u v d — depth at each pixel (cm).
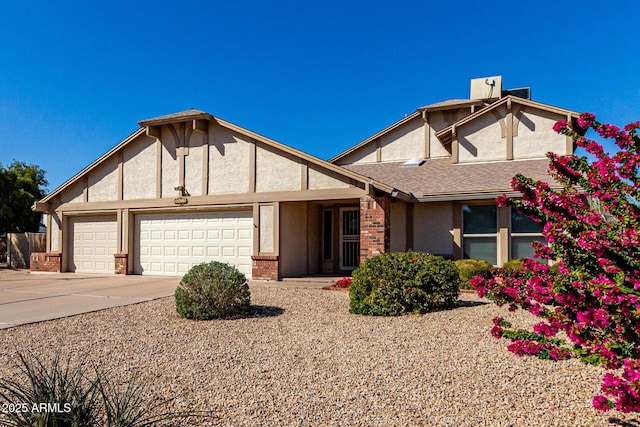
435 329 691
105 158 1575
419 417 372
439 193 1312
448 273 855
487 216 1351
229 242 1423
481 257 1348
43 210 1656
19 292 1141
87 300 1012
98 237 1622
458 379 461
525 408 385
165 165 1501
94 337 670
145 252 1542
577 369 481
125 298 1038
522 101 1466
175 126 1493
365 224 1256
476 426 353
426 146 1802
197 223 1471
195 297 804
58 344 628
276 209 1346
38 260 1702
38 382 353
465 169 1488
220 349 597
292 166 1339
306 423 364
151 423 339
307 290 1169
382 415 377
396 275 830
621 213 332
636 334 265
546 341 340
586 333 293
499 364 506
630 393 250
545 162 1409
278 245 1340
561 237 315
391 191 1209
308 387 446
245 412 386
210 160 1440
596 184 343
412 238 1405
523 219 1307
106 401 341
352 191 1266
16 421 314
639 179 336
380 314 823
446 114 1786
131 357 562
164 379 475
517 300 329
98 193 1598
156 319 809
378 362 526
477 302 943
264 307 926
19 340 649
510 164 1459
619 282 286
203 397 422
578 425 350
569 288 285
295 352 577
